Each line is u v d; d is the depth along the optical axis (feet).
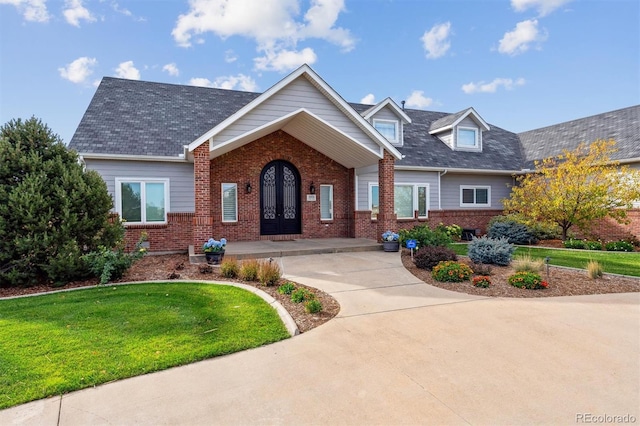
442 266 27.07
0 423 10.07
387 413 10.44
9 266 25.07
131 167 41.47
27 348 14.71
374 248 41.11
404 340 15.72
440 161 57.72
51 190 25.90
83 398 11.35
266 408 10.77
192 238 42.91
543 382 12.04
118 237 29.12
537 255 38.47
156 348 14.82
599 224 50.57
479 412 10.42
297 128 44.88
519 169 61.21
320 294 22.86
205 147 35.04
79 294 23.12
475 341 15.52
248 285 24.84
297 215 50.11
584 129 62.23
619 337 15.85
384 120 57.82
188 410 10.69
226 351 14.71
